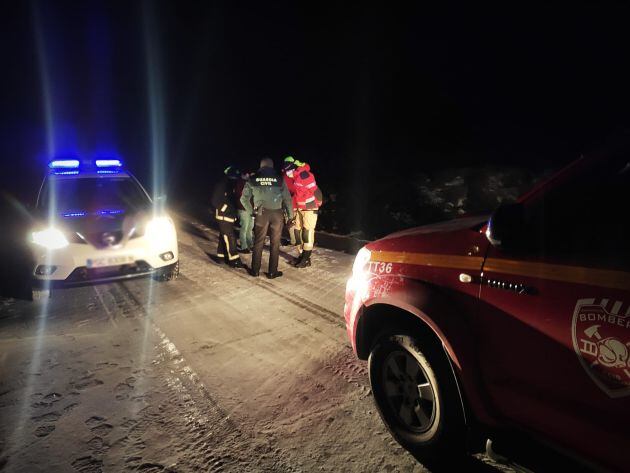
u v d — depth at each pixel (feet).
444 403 6.52
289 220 19.17
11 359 10.87
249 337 12.01
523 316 5.24
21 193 15.90
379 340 7.57
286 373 10.03
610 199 4.93
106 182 16.65
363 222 29.45
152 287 16.55
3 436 7.91
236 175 18.63
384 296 7.18
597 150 5.23
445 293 6.31
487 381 5.83
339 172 43.73
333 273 18.21
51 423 8.27
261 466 7.07
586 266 4.73
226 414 8.50
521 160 40.60
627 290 4.31
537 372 5.17
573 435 4.93
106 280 14.16
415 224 29.09
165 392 9.30
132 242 14.49
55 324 13.05
